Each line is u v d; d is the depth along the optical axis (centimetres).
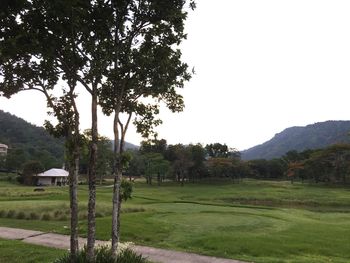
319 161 10656
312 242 1931
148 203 4353
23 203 3234
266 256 1648
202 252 1677
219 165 11544
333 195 7750
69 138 1143
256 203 6469
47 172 10831
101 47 1023
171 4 1045
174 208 3659
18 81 1109
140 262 1135
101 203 3394
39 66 1085
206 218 2788
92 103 1048
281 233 2220
